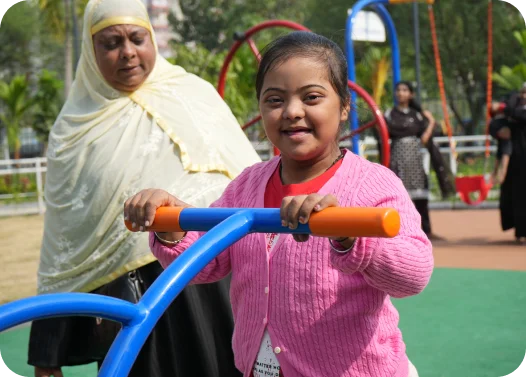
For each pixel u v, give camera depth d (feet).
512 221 24.71
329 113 5.49
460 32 90.17
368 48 69.87
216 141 9.71
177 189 9.17
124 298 9.08
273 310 5.53
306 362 5.45
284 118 5.46
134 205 5.29
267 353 5.61
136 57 9.75
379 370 5.50
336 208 4.31
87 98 10.21
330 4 102.01
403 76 92.43
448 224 30.37
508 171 24.39
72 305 3.79
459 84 95.14
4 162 40.86
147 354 8.71
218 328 9.08
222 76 19.74
